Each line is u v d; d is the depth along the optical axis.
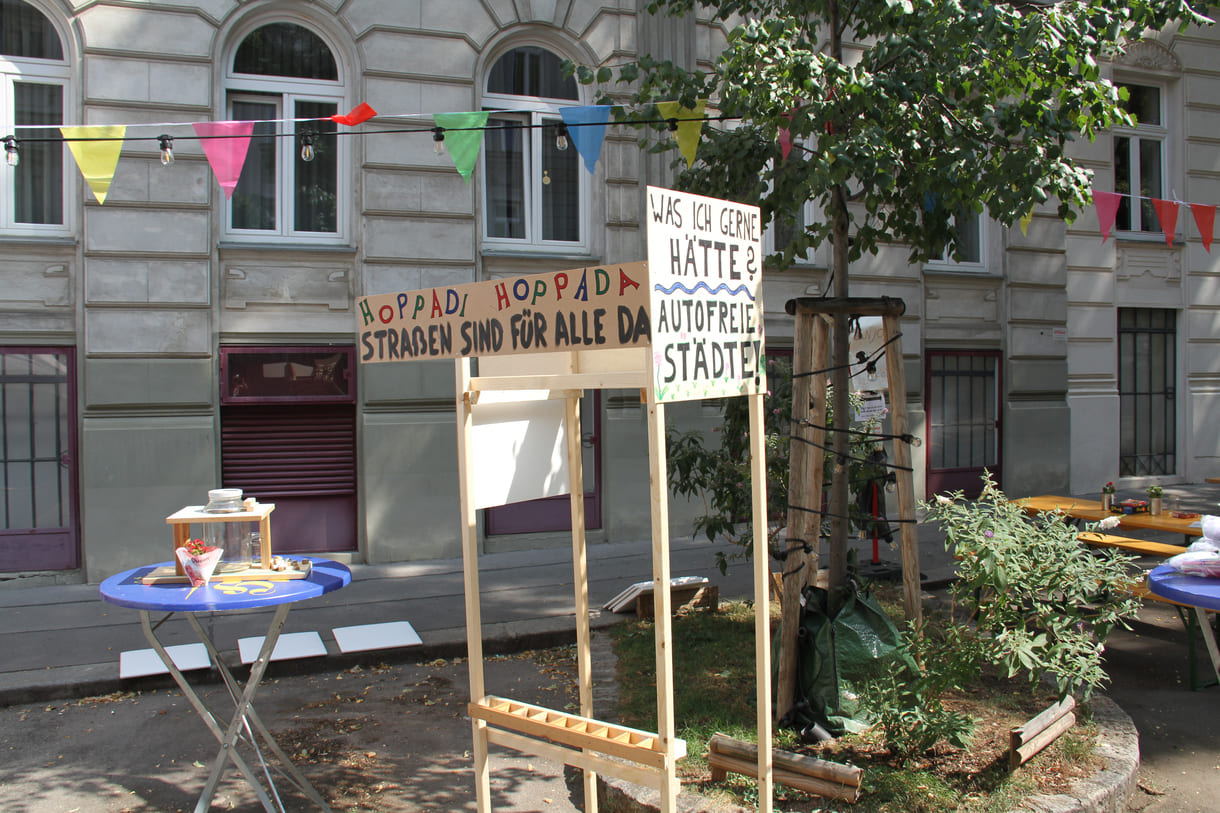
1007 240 12.12
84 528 8.27
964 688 4.94
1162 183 13.57
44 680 5.62
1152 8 5.12
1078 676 3.99
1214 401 13.97
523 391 3.37
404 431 9.16
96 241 8.27
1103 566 4.33
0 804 4.19
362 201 9.09
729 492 6.40
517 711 3.18
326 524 9.16
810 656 4.46
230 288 8.74
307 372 9.02
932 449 11.91
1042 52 4.74
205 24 8.59
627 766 2.83
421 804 4.16
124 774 4.52
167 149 5.40
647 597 6.84
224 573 3.74
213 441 8.61
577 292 2.74
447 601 7.58
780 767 3.77
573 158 10.11
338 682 5.88
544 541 9.81
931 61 4.89
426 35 9.30
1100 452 13.05
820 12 5.61
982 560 4.05
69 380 8.36
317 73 9.20
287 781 4.40
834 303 4.57
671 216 2.64
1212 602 4.38
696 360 2.75
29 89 8.38
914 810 3.57
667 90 6.04
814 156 4.88
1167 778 4.36
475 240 9.50
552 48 9.98
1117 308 13.37
